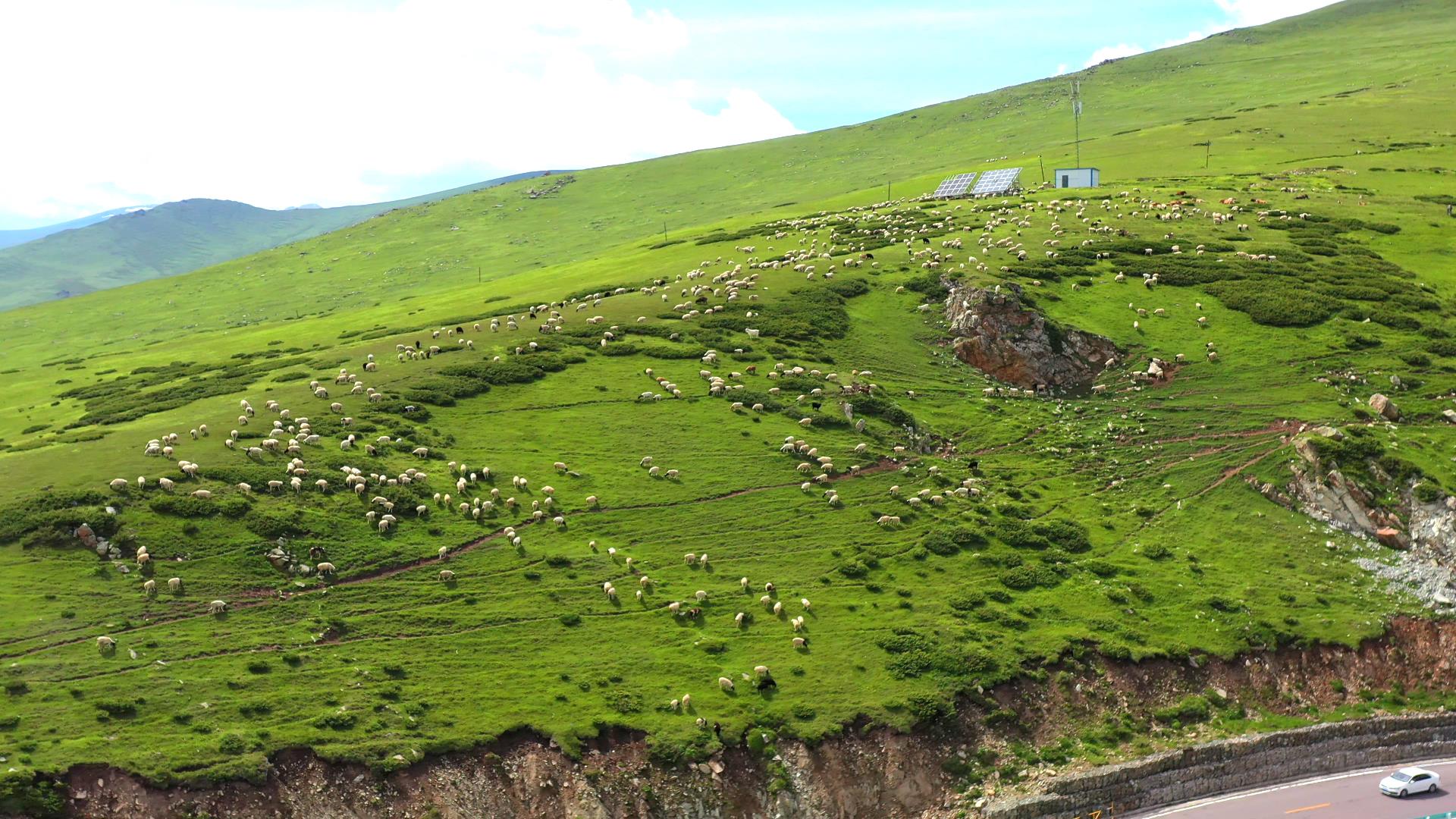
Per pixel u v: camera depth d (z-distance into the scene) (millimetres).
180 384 112000
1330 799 63594
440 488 79250
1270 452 93312
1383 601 78375
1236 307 118312
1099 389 106562
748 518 80688
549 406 94750
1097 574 78625
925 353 110562
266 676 58562
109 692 55312
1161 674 70000
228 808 50719
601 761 57250
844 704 62594
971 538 80875
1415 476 87250
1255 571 80625
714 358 104375
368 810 52719
